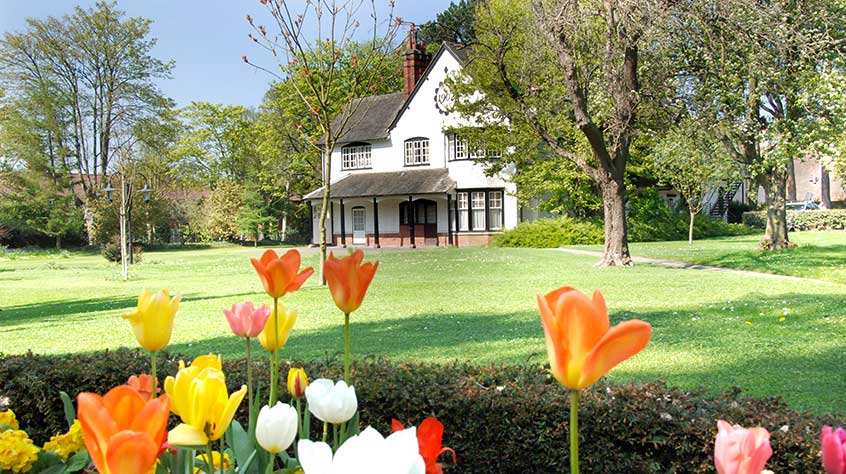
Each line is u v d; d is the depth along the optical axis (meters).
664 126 18.25
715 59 16.75
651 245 26.88
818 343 7.36
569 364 0.93
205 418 1.26
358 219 36.91
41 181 43.25
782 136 15.69
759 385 5.72
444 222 33.59
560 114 19.56
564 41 17.11
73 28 43.47
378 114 36.91
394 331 9.10
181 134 51.56
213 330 9.71
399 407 3.59
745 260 18.27
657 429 3.21
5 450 2.24
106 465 0.97
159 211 41.94
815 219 37.12
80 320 11.54
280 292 1.85
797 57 15.96
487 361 6.90
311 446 0.95
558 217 31.36
